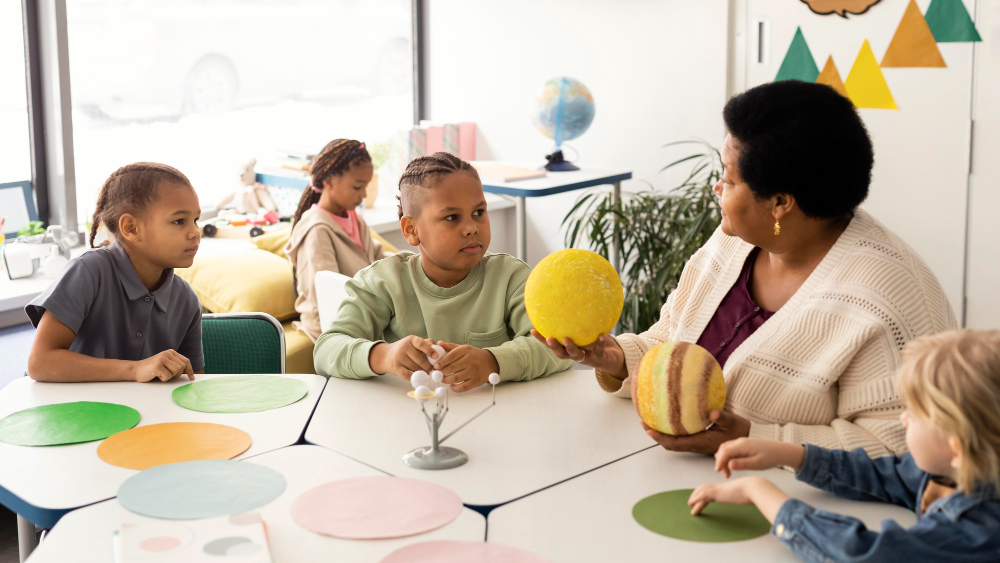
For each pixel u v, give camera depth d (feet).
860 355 3.36
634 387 3.38
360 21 12.57
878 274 3.39
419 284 4.80
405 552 2.61
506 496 3.02
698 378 3.22
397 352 4.09
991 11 8.91
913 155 9.66
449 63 13.39
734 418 3.31
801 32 10.05
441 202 4.50
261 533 2.67
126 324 5.02
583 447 3.48
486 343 4.73
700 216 9.18
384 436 3.58
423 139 12.57
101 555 2.59
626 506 2.95
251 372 5.85
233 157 11.24
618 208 10.52
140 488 3.03
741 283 3.96
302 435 3.62
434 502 2.95
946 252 9.65
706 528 2.79
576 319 3.51
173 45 10.31
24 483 3.09
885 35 9.54
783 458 2.95
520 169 10.44
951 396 2.25
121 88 9.88
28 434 3.53
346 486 3.07
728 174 3.53
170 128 10.46
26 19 9.09
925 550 2.31
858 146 3.38
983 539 2.27
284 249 8.75
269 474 3.17
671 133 11.25
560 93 10.48
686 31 10.82
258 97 11.39
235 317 5.89
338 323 4.66
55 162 9.50
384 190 12.61
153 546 2.57
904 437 3.18
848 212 3.53
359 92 12.78
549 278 3.53
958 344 2.32
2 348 7.71
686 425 3.24
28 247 8.79
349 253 8.46
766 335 3.62
